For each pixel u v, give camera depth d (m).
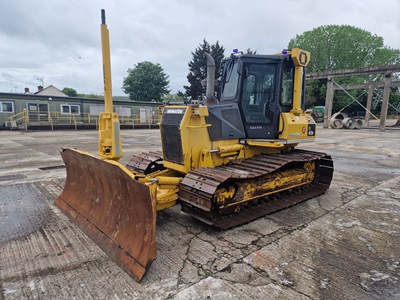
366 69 22.81
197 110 4.10
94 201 3.89
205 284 2.69
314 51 44.56
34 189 5.78
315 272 2.93
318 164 5.88
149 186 2.76
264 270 2.94
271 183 4.70
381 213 4.62
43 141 14.38
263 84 4.84
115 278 2.78
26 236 3.67
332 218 4.39
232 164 4.60
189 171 4.10
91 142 13.99
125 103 27.50
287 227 4.03
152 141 15.02
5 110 21.92
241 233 3.81
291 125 4.90
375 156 10.42
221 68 5.13
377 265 3.08
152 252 2.77
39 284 2.70
